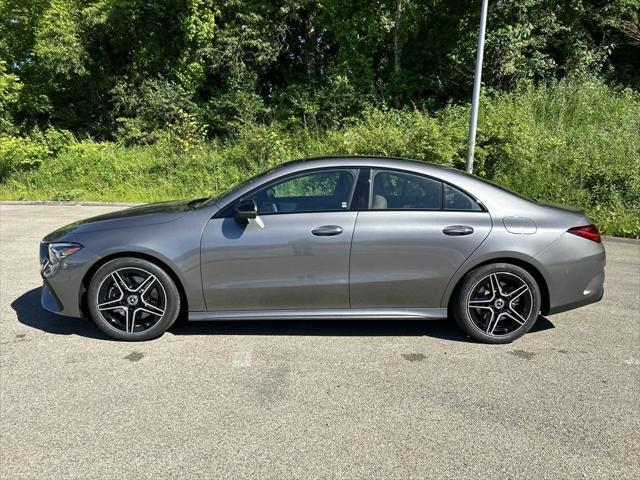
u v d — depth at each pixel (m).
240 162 14.02
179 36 18.81
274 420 2.90
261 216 3.90
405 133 10.84
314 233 3.84
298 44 18.34
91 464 2.49
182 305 4.05
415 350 3.90
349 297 3.94
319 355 3.78
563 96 12.80
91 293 3.89
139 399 3.11
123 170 14.38
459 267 3.91
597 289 4.11
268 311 3.97
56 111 19.30
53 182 14.40
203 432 2.77
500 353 3.86
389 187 3.99
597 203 9.23
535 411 3.03
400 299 3.96
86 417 2.90
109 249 3.83
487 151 10.24
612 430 2.85
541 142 10.41
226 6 18.06
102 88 18.89
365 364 3.64
